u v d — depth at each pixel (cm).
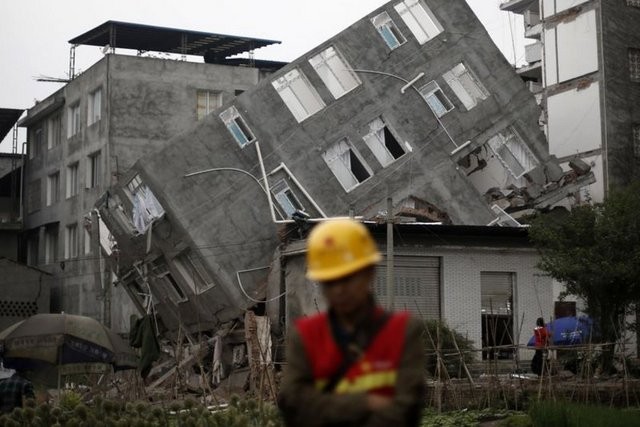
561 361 2211
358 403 413
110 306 4172
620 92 3922
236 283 3034
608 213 2366
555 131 4103
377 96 3325
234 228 3089
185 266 3112
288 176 3173
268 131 3192
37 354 1814
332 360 424
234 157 3156
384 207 3234
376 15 3403
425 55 3406
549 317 2938
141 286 3300
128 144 4253
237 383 2633
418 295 2830
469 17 3488
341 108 3275
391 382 421
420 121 3344
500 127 3434
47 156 4950
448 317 2836
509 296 2931
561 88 4091
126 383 2505
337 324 430
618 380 2072
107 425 1175
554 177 3441
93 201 4359
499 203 3341
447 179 3328
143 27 4488
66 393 1812
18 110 4972
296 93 3266
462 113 3394
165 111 4322
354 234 428
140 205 3134
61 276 4688
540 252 2494
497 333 2895
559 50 4109
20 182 5322
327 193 3200
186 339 3112
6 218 5600
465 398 1920
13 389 1300
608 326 2311
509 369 2730
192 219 3077
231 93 4438
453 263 2862
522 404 1888
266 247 3086
